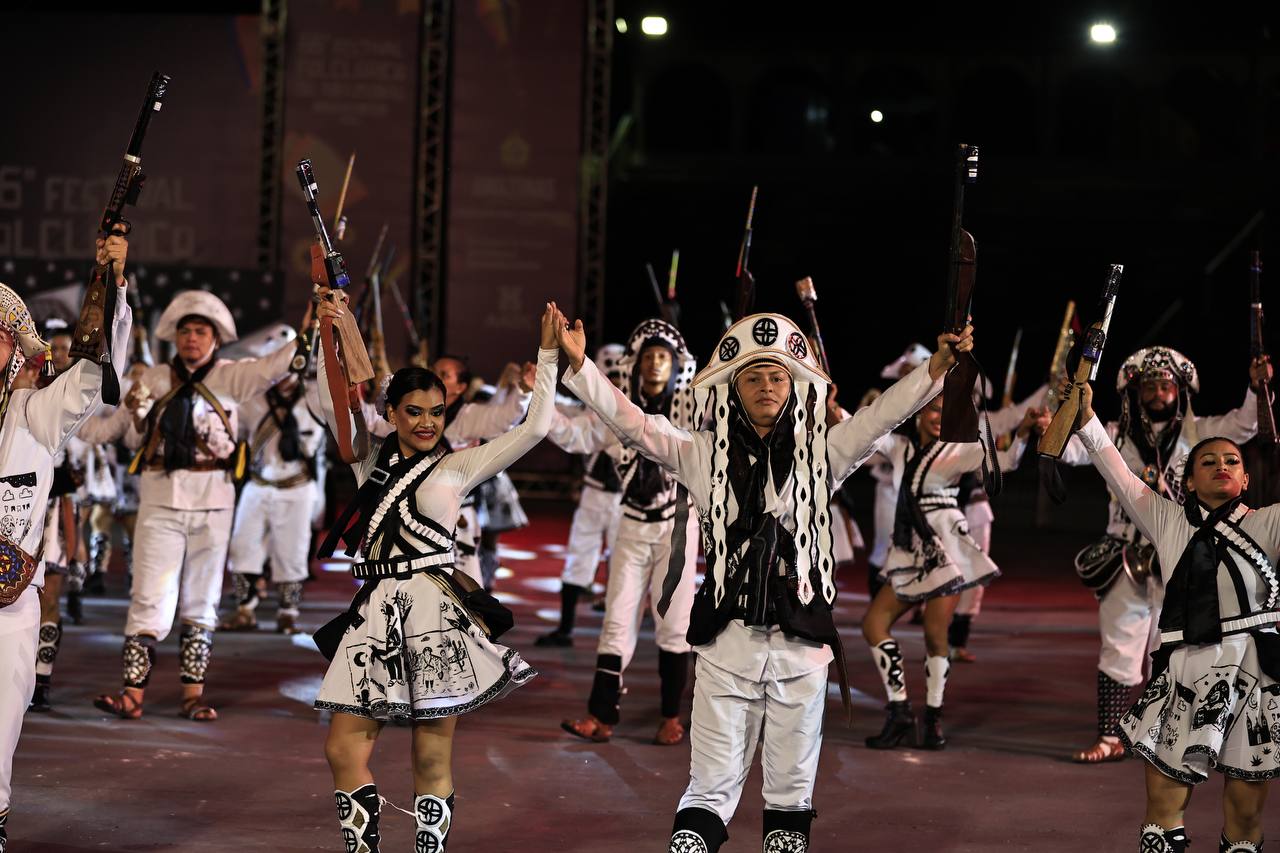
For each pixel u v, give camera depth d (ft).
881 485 67.77
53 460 29.40
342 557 91.25
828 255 174.91
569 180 128.47
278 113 124.77
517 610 73.26
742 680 28.73
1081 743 46.70
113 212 29.04
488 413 47.32
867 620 46.68
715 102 187.93
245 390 48.03
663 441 30.09
